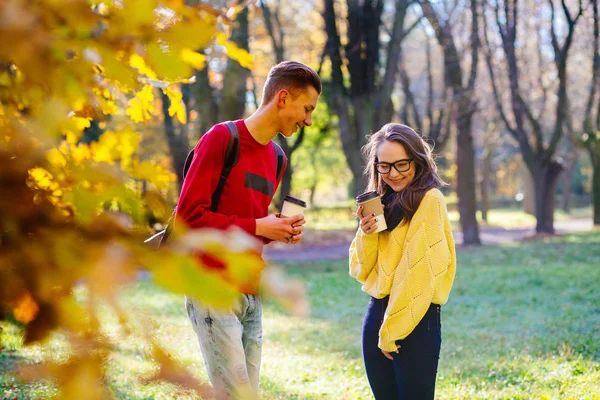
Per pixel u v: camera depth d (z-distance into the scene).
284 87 2.69
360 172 16.42
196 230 0.66
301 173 36.94
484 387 4.84
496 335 7.02
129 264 0.62
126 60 0.67
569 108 24.48
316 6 21.39
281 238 2.48
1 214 0.62
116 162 0.70
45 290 0.60
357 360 6.06
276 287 0.62
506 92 27.12
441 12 18.47
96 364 0.63
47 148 0.64
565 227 28.48
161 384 0.67
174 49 0.66
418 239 2.75
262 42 21.20
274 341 7.06
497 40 22.64
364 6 16.30
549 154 22.20
